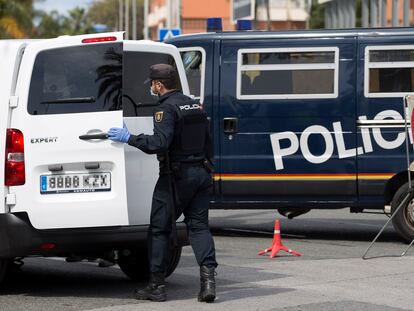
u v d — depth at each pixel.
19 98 16.17
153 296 16.17
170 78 15.83
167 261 16.22
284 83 25.12
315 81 24.97
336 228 28.28
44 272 19.94
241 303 15.97
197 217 15.99
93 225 16.05
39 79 16.23
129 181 16.59
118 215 15.99
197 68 25.67
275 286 17.69
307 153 24.95
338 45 24.88
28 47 16.27
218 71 25.48
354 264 20.61
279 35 25.23
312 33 25.05
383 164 24.58
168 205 15.80
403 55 24.66
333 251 23.00
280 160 25.08
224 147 25.33
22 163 16.09
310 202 25.08
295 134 25.00
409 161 24.47
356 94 24.75
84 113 16.05
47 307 15.83
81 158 16.00
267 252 22.55
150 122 17.28
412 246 24.03
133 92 17.19
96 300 16.44
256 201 25.34
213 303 15.98
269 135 25.11
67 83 16.23
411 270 19.73
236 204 25.44
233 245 24.25
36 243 16.06
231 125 25.28
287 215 27.00
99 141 15.95
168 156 15.77
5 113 16.20
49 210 16.02
